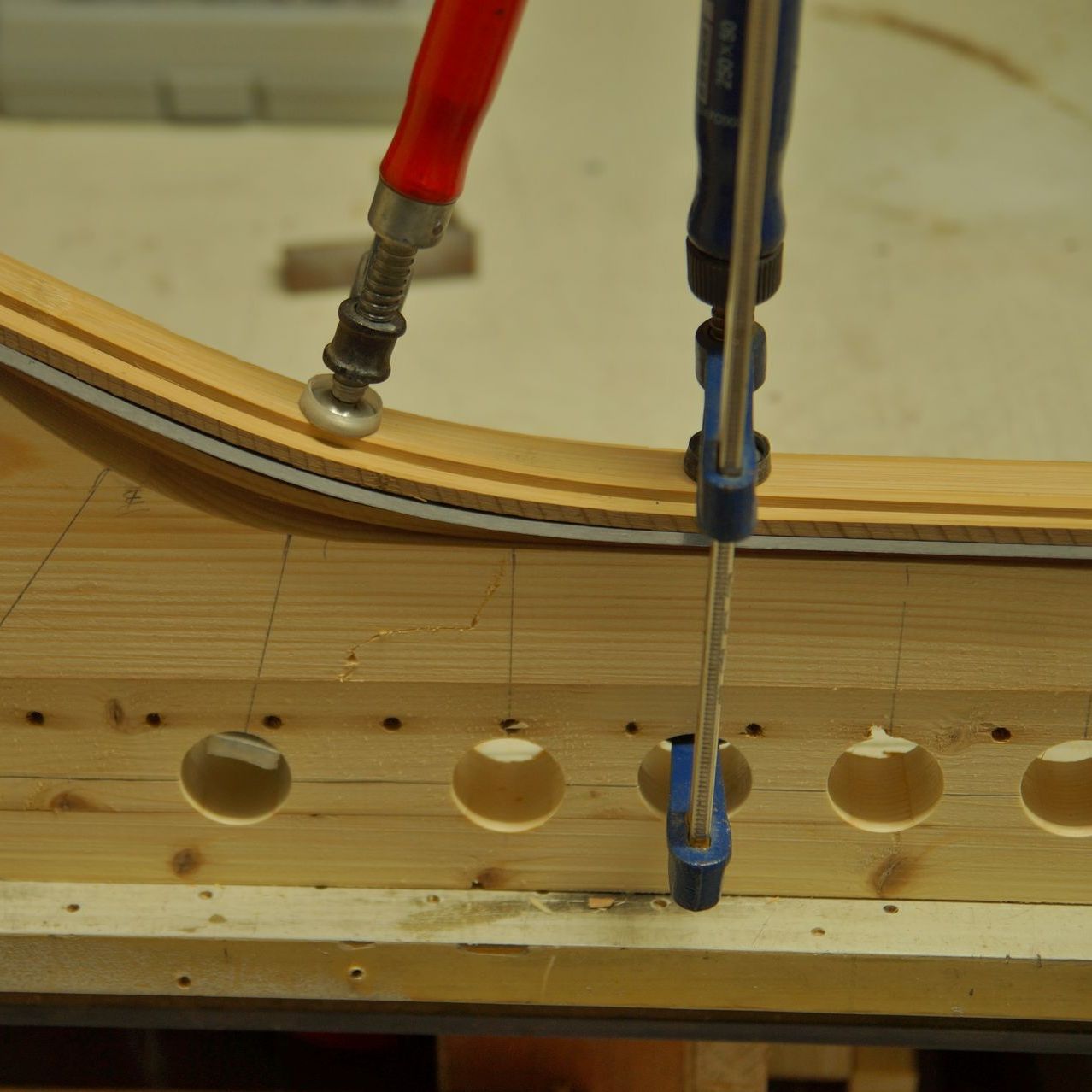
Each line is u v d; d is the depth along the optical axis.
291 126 1.91
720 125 0.52
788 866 0.82
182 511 0.67
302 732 0.76
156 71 1.86
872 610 0.69
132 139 1.86
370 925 0.81
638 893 0.84
